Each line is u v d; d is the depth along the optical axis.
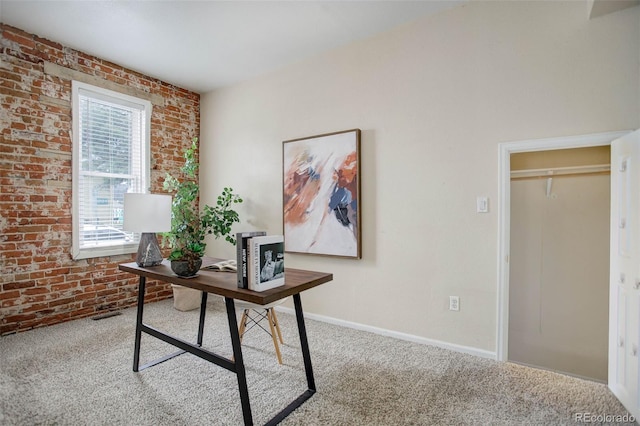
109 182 3.71
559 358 3.35
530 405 1.94
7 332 2.96
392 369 2.38
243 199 4.17
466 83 2.65
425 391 2.09
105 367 2.39
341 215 3.24
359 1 2.59
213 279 1.94
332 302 3.38
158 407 1.92
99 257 3.59
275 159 3.85
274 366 2.42
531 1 2.39
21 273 3.04
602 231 3.15
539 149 2.39
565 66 2.29
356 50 3.20
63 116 3.29
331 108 3.37
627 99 2.12
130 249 3.83
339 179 3.25
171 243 3.95
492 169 2.54
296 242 3.56
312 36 3.11
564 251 3.31
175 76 4.04
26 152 3.06
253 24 2.90
